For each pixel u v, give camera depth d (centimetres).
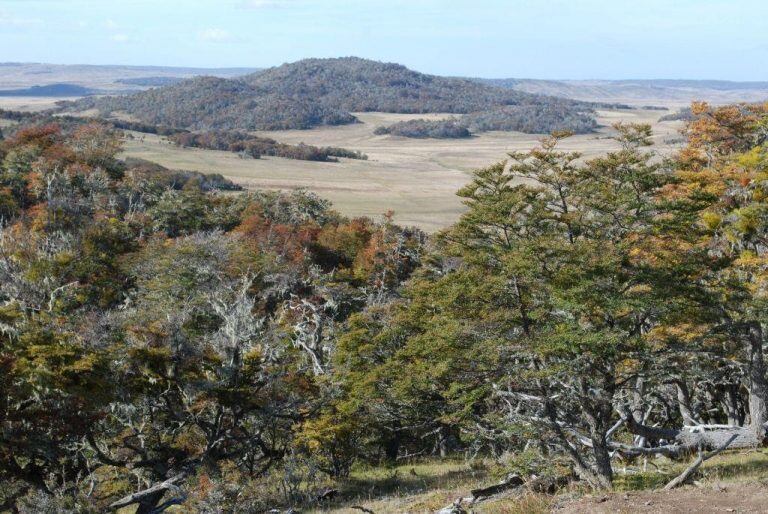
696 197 2450
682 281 2281
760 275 2792
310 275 7694
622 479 2289
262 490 2656
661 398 3631
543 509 1695
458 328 2405
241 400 3072
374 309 4931
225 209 11100
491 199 2781
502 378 2444
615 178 2605
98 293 6041
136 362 2928
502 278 2339
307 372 4016
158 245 7075
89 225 7250
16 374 2559
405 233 10806
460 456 4322
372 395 3462
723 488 1714
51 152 11094
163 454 3108
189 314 4206
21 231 6612
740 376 3269
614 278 2255
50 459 2719
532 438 2281
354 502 2767
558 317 2364
